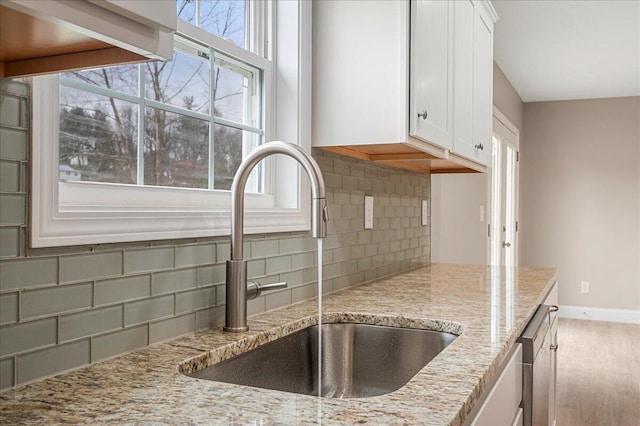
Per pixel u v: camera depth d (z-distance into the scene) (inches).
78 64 31.0
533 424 61.1
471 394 34.7
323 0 72.9
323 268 75.0
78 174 43.7
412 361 58.5
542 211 271.4
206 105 58.9
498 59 200.7
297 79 69.2
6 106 34.6
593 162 263.6
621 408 138.7
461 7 92.5
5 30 27.0
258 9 68.5
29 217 35.7
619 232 259.6
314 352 59.6
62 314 38.3
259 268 60.9
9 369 34.9
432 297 72.6
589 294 264.1
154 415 30.7
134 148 49.3
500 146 217.0
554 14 157.9
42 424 29.4
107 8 24.8
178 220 48.2
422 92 72.3
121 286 43.0
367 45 70.7
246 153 65.5
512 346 55.7
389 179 99.4
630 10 153.9
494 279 92.0
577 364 179.3
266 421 29.9
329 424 29.5
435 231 139.4
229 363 46.6
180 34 53.8
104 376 37.9
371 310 63.0
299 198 68.3
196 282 51.2
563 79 227.9
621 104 259.4
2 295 34.5
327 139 72.3
